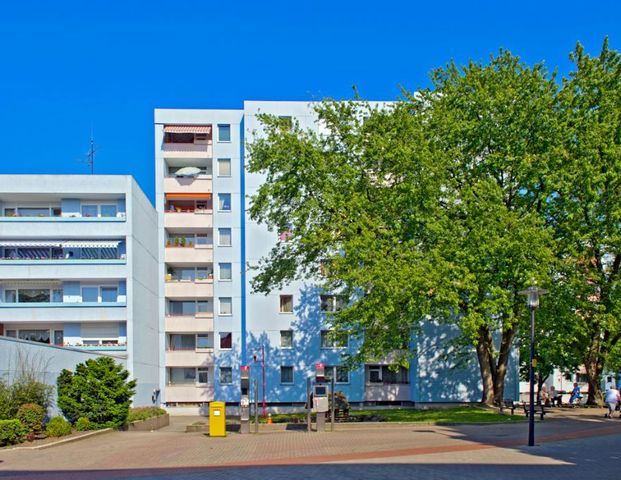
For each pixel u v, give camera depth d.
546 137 32.50
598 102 34.09
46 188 49.31
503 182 34.78
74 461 19.20
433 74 37.66
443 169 32.16
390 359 53.34
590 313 34.03
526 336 35.25
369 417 34.75
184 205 60.22
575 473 15.60
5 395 24.20
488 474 15.44
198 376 58.34
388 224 31.81
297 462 18.19
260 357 55.16
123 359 45.59
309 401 29.08
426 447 21.31
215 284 57.12
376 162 32.62
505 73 35.22
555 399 44.88
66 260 48.03
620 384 59.19
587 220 32.84
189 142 59.91
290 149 32.97
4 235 48.56
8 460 19.55
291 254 37.03
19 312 47.31
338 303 54.72
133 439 26.55
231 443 24.28
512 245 29.12
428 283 28.53
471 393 51.81
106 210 50.28
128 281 48.16
